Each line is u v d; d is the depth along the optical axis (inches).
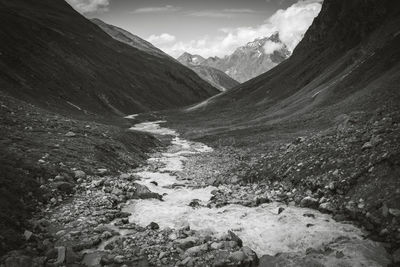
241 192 1022.4
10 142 1160.2
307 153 1056.8
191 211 860.0
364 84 2432.3
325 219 729.6
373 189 735.1
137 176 1305.4
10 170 875.4
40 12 7411.4
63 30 6761.8
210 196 1027.3
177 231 706.2
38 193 858.1
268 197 928.9
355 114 1492.4
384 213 654.5
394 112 1104.8
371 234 642.2
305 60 5378.9
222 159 1806.1
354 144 944.9
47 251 599.8
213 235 689.0
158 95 7706.7
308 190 884.6
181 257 608.4
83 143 1459.2
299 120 2514.8
